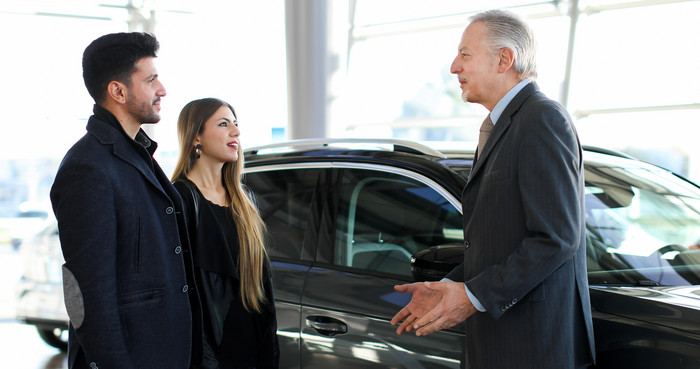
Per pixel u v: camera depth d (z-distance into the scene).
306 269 2.34
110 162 1.51
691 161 6.44
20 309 4.35
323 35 7.57
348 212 2.35
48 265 4.29
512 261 1.61
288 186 2.54
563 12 6.93
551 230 1.58
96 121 1.54
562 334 1.66
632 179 2.39
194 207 1.85
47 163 9.41
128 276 1.52
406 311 1.81
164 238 1.60
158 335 1.56
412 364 2.02
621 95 6.73
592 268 1.96
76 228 1.44
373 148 2.46
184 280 1.63
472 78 1.81
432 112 8.81
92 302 1.43
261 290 1.93
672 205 2.28
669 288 1.87
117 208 1.50
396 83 8.53
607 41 6.75
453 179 2.16
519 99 1.74
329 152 2.52
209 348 1.82
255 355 1.94
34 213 9.62
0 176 9.38
